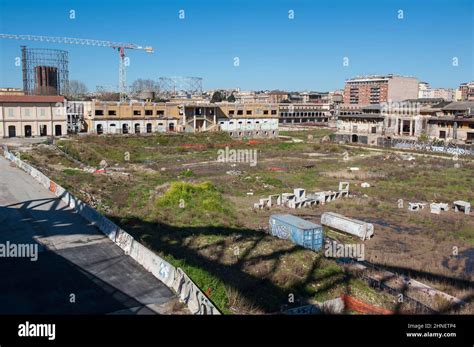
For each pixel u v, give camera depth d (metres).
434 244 27.25
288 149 77.38
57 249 20.05
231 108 91.44
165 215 28.28
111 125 79.69
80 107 81.00
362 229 27.83
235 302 15.45
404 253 25.36
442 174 53.56
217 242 22.64
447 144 74.31
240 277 17.92
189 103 88.38
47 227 23.36
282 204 36.59
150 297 15.35
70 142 64.69
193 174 49.97
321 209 35.56
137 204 32.28
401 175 51.69
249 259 20.34
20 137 71.06
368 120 89.69
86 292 15.66
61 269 17.72
